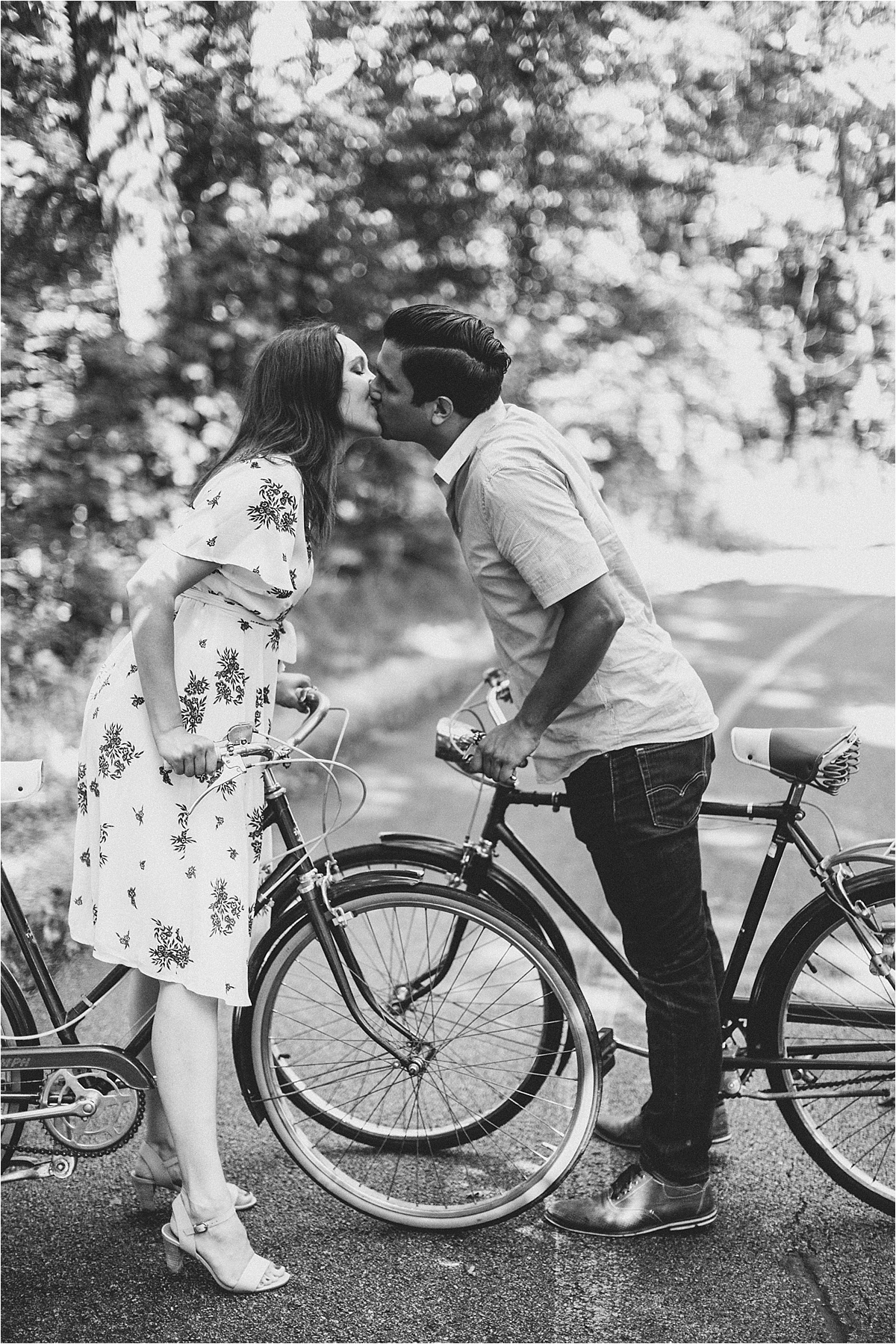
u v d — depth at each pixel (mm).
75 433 7570
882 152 13945
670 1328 2805
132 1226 3186
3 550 7059
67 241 8016
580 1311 2865
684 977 3098
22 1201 3277
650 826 3047
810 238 15805
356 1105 3607
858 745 3119
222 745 2818
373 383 3037
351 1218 3248
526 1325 2818
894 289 17172
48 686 6723
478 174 11445
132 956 2926
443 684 9812
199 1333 2785
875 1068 3213
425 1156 3512
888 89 12914
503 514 2893
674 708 3066
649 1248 3102
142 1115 3098
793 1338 2773
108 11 7641
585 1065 3182
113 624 7246
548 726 3029
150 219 7895
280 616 2969
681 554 19328
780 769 3141
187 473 7992
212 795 2908
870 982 3518
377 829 6246
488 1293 2934
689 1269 3020
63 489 7332
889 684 9547
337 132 9898
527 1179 3223
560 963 3176
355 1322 2830
